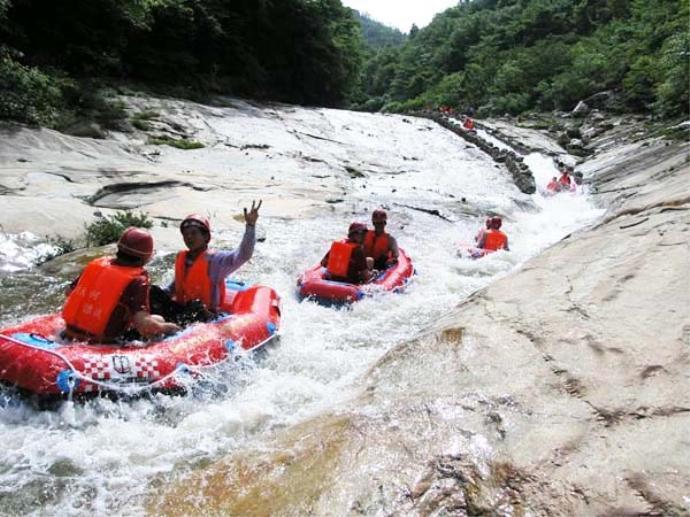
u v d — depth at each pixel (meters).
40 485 3.31
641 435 3.03
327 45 37.16
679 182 10.95
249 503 3.00
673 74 24.42
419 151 23.09
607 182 17.44
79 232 9.06
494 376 3.95
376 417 3.62
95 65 22.31
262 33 33.47
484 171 20.59
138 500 3.16
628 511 2.54
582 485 2.74
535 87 41.75
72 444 3.72
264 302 5.77
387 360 4.57
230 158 17.22
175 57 26.45
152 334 4.51
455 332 4.72
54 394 3.95
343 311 6.80
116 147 15.96
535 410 3.45
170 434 3.89
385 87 89.62
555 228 13.02
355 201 13.73
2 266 7.55
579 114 32.38
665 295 4.67
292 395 4.47
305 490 3.00
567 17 57.00
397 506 2.79
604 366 3.81
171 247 8.92
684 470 2.71
